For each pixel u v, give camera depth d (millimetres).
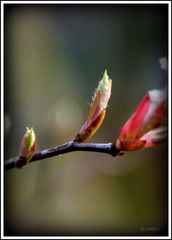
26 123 385
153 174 450
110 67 507
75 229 391
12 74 392
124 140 183
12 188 362
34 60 448
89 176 433
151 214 438
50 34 475
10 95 379
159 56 481
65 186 414
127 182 449
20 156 187
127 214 437
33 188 389
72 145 186
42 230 377
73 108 435
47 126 385
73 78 486
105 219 426
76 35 501
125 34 506
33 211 381
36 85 438
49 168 406
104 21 509
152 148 449
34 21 453
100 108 185
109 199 430
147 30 492
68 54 495
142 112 183
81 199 423
